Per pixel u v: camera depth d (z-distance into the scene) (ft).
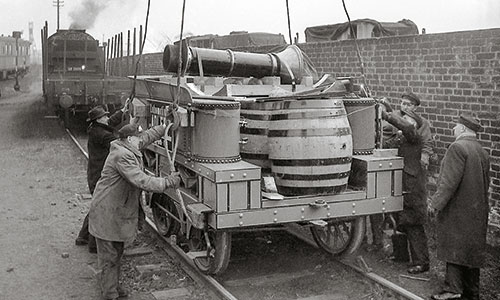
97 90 54.44
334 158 17.67
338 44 32.40
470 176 17.02
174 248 22.09
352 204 18.63
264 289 18.71
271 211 17.43
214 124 17.61
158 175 22.54
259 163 18.79
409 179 19.57
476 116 22.86
